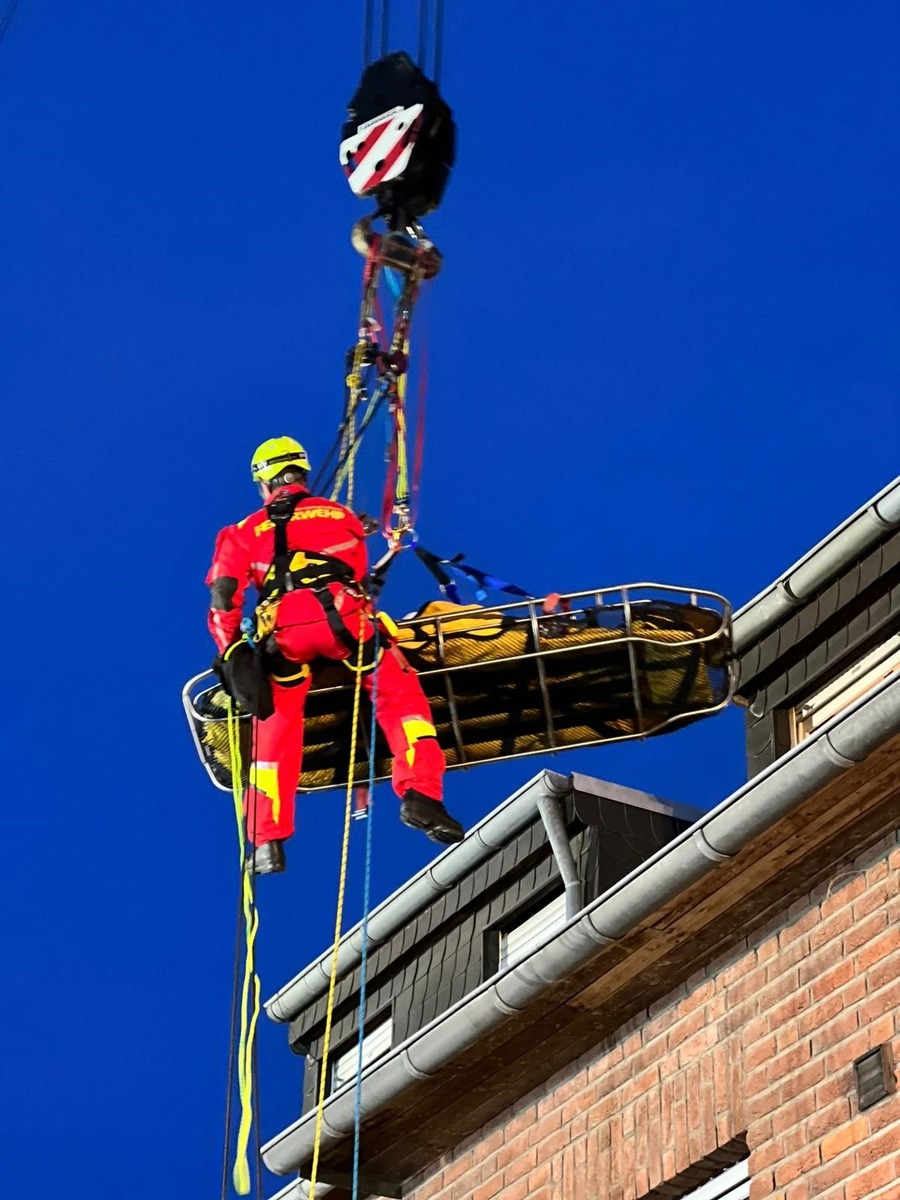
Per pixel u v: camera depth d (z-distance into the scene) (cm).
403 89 991
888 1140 902
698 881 993
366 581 967
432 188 989
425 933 1306
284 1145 1210
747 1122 984
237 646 957
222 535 971
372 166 988
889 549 1123
